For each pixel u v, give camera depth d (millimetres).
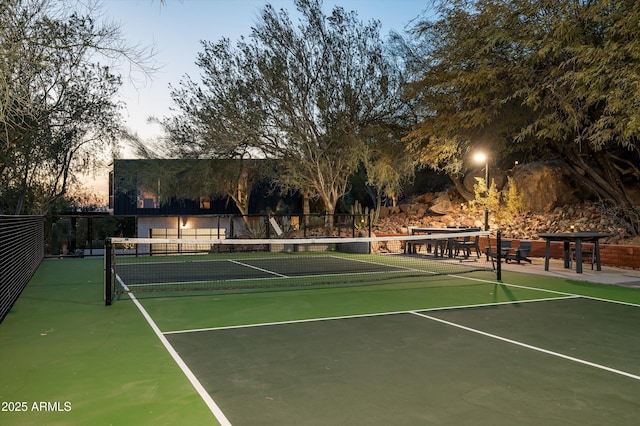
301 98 20391
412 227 19375
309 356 5367
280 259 17641
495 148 18344
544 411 3846
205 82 19938
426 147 17844
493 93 15359
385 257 17953
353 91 20172
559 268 13578
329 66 20109
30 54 8102
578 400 4078
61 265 15734
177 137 21094
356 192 30125
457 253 17641
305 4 19641
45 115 15727
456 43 15477
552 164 19219
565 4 12688
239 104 19984
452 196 23625
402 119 21000
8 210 19578
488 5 14164
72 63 14883
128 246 27562
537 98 13422
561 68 13188
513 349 5645
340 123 20078
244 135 20406
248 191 26109
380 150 21188
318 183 22250
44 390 4301
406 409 3883
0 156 15422
